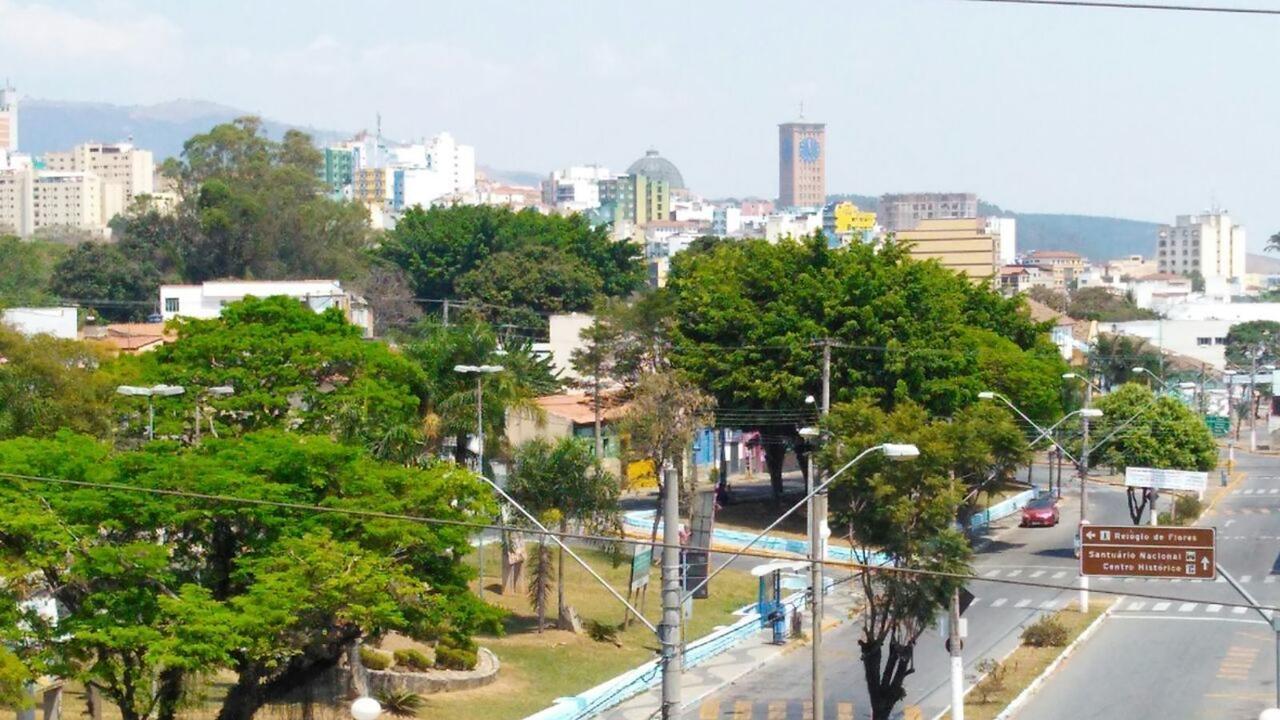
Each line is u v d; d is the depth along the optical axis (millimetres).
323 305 119312
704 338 90312
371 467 46688
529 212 172250
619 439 89938
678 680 29562
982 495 102125
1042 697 53406
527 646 58094
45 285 164000
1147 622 66188
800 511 91562
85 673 38688
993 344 96562
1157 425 88875
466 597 47125
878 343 83750
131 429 61125
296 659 43625
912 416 67688
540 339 147625
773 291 88875
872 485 50750
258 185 169625
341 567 41344
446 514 46625
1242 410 166125
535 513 61375
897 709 50469
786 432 90688
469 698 50562
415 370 64750
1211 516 99625
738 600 69125
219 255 162375
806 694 53125
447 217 167125
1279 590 73125
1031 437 97188
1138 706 51906
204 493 41344
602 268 167000
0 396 59031
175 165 172375
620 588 69625
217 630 37938
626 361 95875
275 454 44844
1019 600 70875
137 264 157875
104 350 67062
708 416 81312
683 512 80062
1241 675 56250
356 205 180750
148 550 39281
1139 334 192875
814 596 37344
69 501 39594
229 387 61531
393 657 52281
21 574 38312
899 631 49969
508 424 89125
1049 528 92688
